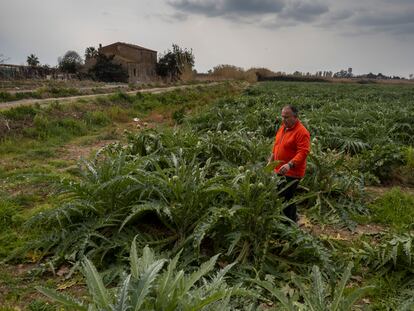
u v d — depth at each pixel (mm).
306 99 18453
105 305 2289
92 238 4586
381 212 6145
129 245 4359
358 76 93062
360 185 6707
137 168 5008
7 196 6160
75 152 9875
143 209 4316
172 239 4547
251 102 17297
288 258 4414
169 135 7406
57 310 3514
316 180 6453
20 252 4449
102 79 44219
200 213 4613
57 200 5922
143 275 2203
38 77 35125
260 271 4027
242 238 4430
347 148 9492
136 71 55906
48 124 11766
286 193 5109
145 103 20000
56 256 4336
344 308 2625
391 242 4359
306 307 2768
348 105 15945
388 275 4250
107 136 11680
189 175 4820
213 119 11852
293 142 5070
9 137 10367
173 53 57875
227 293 2521
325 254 4016
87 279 2412
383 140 9648
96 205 4676
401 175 7996
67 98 19141
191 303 2312
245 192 4316
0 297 3758
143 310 2148
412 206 6340
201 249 4562
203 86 34719
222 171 6387
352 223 5711
